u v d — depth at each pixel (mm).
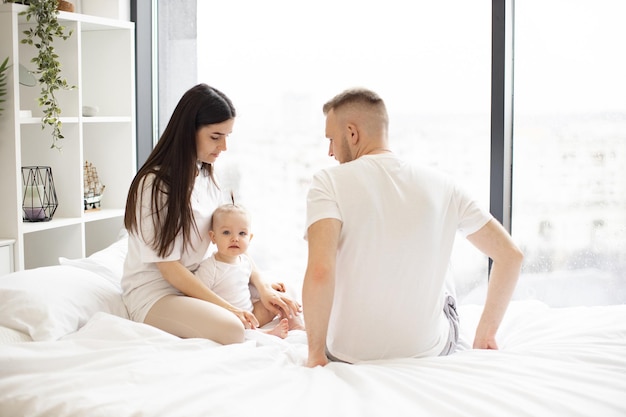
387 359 1896
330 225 1849
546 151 2980
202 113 2283
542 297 3047
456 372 1724
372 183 1898
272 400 1569
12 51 2766
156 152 2322
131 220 2291
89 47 3443
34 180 3100
